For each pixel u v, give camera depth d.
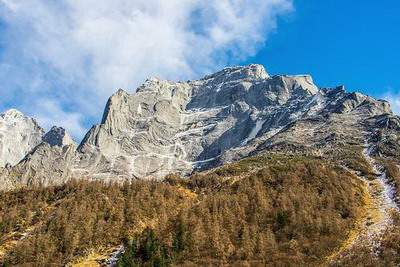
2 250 141.38
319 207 152.25
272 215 149.25
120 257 132.75
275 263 124.69
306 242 132.62
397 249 116.31
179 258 131.25
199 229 140.88
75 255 138.50
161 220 148.62
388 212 147.00
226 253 132.12
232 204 156.38
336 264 116.00
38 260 135.12
